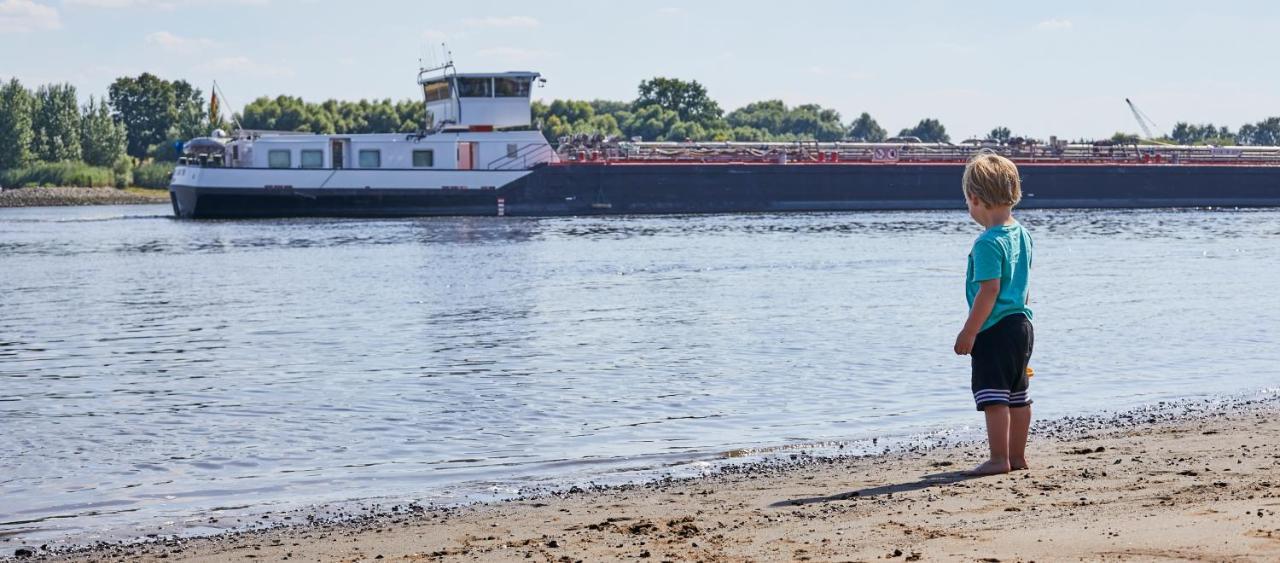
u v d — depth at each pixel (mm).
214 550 8891
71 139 191250
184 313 30438
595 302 31766
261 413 16125
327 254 51438
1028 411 10273
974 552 6941
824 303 30672
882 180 96375
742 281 37594
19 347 24250
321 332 26078
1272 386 16812
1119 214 87500
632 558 7477
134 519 10312
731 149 99750
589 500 10219
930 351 21359
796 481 10633
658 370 19703
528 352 22344
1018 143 105438
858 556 7074
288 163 83812
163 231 72062
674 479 11219
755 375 18891
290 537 9234
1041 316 26984
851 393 16953
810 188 94875
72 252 55625
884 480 10359
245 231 69750
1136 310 28156
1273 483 8883
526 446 13539
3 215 109000
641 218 82500
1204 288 33750
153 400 17422
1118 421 13719
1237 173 103938
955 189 98125
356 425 15078
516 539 8531
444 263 45875
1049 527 7555
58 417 16000
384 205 83750
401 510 10242
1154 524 7363
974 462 11141
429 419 15438
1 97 183625
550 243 57125
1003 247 9875
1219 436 11836
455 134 85312
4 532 9914
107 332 26688
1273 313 27234
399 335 25344
